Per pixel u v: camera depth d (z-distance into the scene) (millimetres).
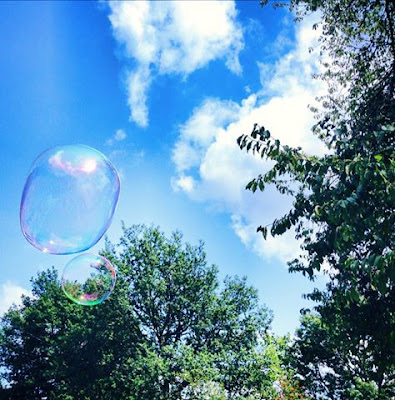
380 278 3766
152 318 21547
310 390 18766
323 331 18188
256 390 16125
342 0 8227
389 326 6148
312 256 6828
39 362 26562
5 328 27844
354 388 17203
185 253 23156
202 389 14773
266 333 20047
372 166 4105
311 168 4898
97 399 19109
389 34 7695
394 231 4891
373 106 7164
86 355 19812
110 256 22297
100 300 7168
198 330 20375
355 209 4480
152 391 16609
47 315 26141
